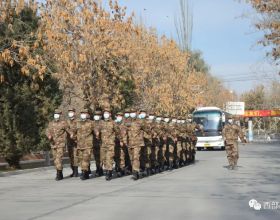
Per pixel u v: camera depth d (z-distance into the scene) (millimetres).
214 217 9211
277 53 26078
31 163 25516
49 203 11070
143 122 17094
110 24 25078
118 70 26703
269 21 25703
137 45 34094
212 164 24594
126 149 18328
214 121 43969
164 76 39969
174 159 21828
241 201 11211
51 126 16922
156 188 13898
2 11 17516
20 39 19922
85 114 17047
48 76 22969
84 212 9805
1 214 9664
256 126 106562
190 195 12297
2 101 20812
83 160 16891
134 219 9039
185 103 43938
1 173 18312
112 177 17688
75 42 24219
